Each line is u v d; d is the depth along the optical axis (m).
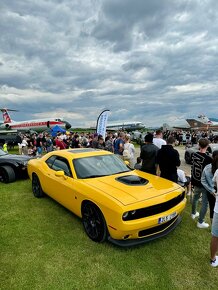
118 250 3.91
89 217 4.25
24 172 8.55
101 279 3.25
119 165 5.45
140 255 3.77
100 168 5.12
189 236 4.35
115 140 11.12
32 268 3.51
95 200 4.00
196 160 4.64
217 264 3.49
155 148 5.89
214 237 3.39
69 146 17.03
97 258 3.71
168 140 5.23
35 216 5.33
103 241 4.11
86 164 5.14
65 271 3.43
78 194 4.45
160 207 3.93
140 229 3.68
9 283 3.21
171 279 3.24
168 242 4.14
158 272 3.38
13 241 4.26
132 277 3.28
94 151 5.82
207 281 3.21
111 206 3.71
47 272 3.41
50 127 39.62
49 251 3.92
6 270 3.47
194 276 3.30
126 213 3.62
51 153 6.23
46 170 5.91
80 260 3.67
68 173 5.06
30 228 4.74
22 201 6.34
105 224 3.93
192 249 3.94
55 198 5.53
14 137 24.41
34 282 3.22
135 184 4.38
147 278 3.26
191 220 5.03
